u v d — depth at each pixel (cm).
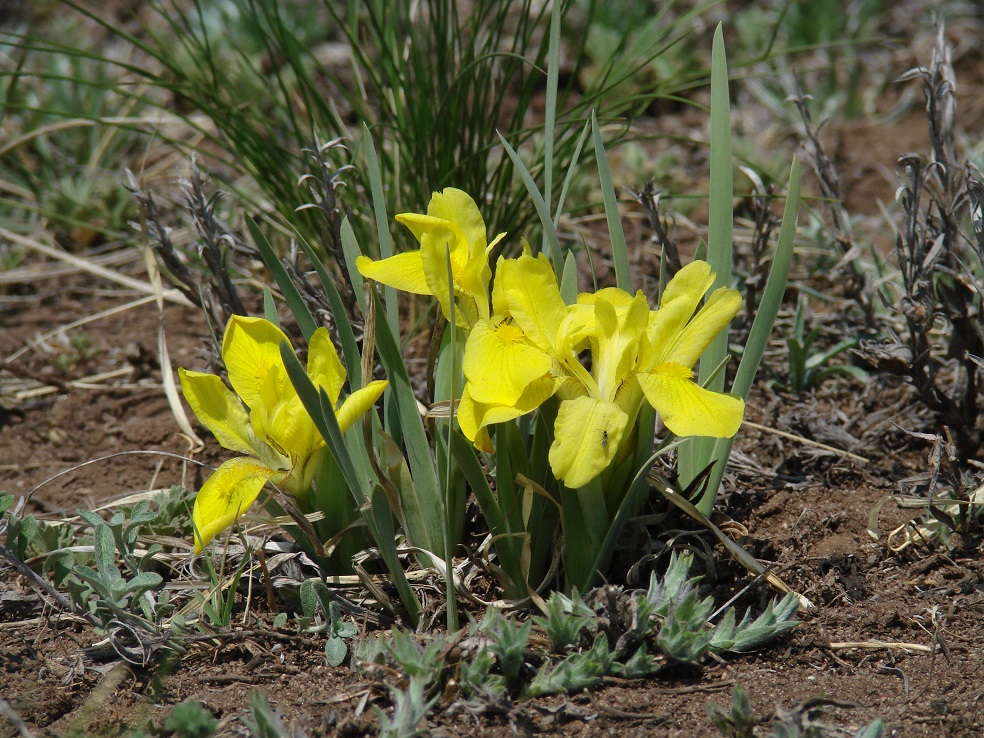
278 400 129
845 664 128
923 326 136
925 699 127
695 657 128
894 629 130
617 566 131
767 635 128
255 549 132
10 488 140
